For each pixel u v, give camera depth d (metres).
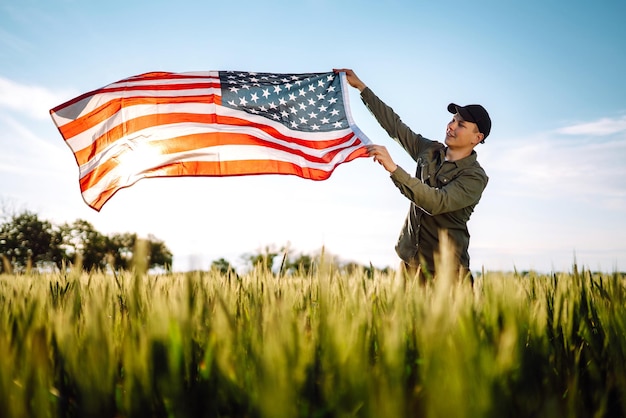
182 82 4.70
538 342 1.32
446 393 0.81
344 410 0.90
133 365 1.03
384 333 1.21
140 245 1.40
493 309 1.41
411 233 4.33
